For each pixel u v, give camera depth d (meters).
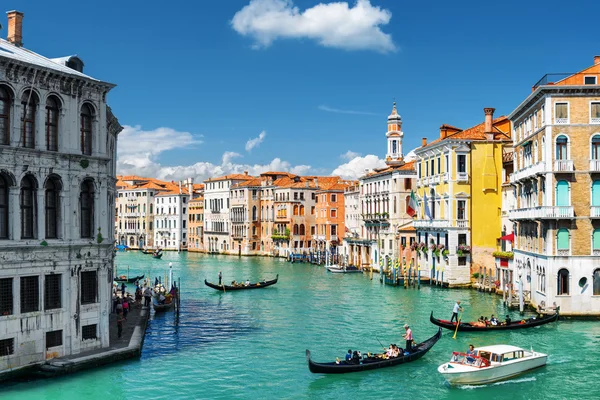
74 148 24.38
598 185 35.00
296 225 99.81
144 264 87.19
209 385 23.88
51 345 23.80
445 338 31.28
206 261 93.31
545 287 35.62
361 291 52.19
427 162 57.38
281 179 105.81
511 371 24.69
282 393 23.11
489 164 51.00
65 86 24.05
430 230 55.34
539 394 22.84
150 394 22.55
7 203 22.48
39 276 23.25
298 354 29.03
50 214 23.89
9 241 22.27
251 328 35.47
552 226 34.84
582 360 26.95
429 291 50.22
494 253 47.66
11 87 22.33
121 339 28.06
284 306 44.25
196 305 45.03
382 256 66.94
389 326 35.72
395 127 96.94
